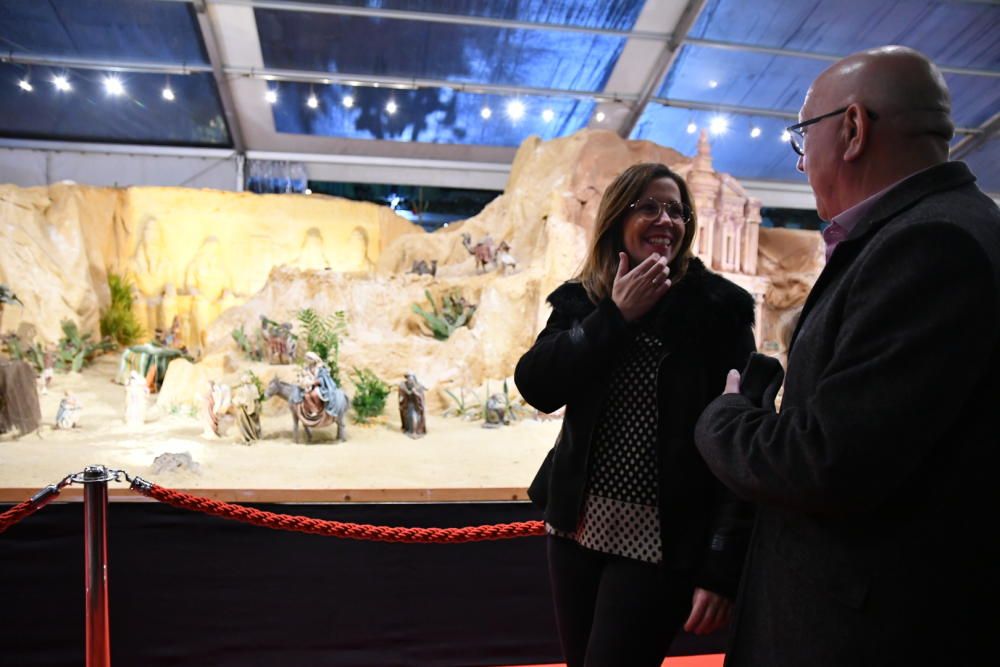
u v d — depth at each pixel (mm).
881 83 1851
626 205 2670
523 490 6051
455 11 13188
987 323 1559
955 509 1647
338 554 5672
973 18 11977
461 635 5758
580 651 2717
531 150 15047
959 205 1705
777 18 12891
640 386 2586
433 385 11781
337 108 15906
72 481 3930
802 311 2002
